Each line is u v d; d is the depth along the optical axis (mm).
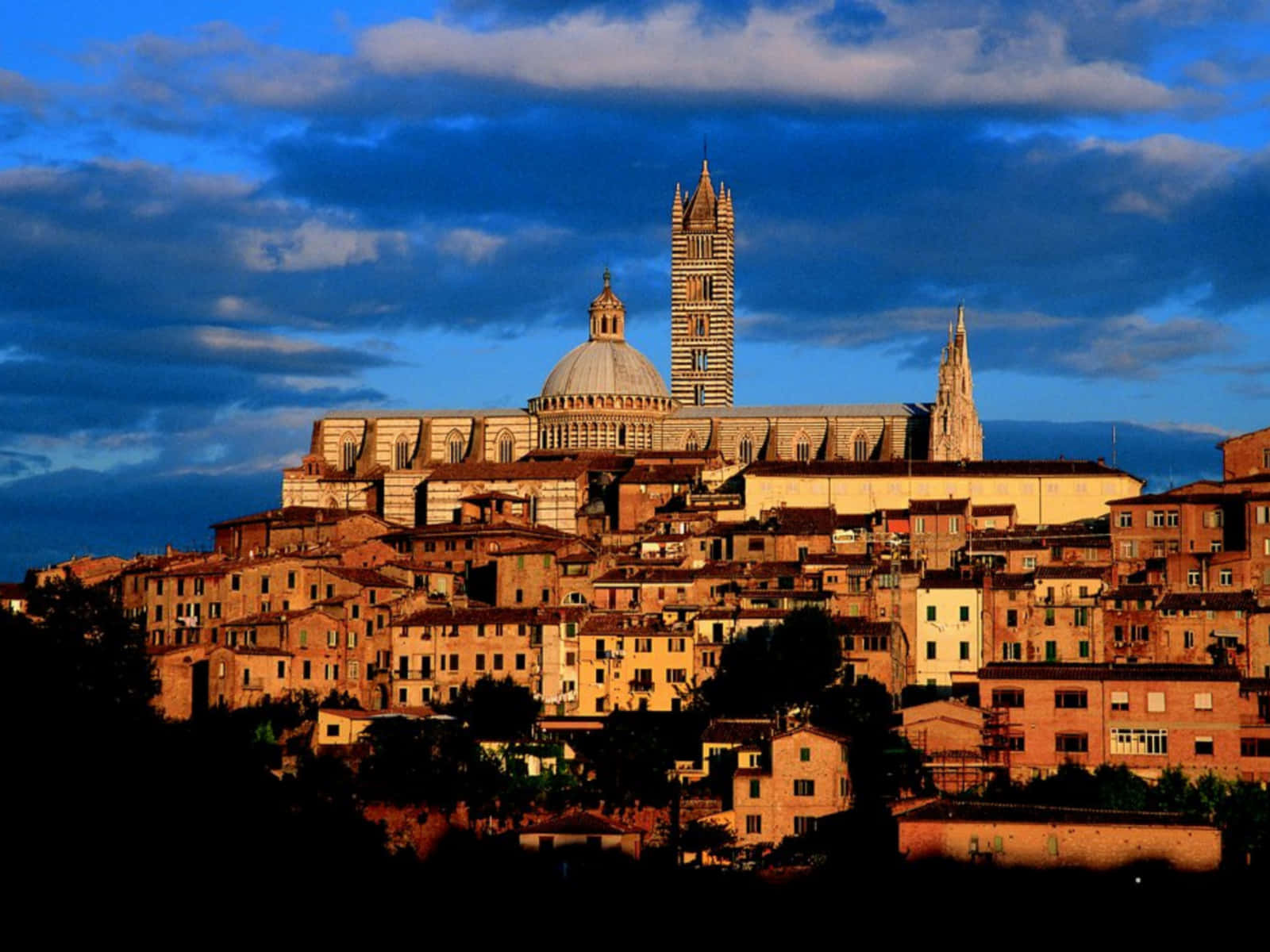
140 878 197875
